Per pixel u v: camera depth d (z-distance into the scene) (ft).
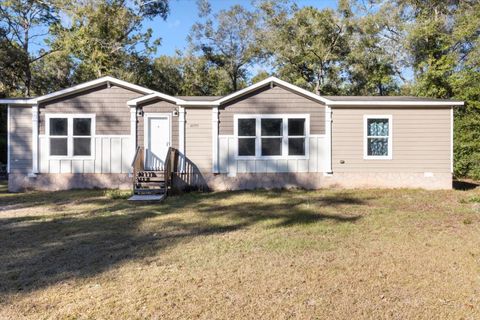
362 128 46.83
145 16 104.47
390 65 97.55
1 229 25.39
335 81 108.17
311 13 102.17
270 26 110.52
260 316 12.25
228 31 120.78
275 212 31.19
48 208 34.12
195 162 46.70
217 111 46.42
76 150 46.75
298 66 107.24
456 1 78.95
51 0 92.43
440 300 13.42
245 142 46.73
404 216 28.91
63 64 105.91
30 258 18.66
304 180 46.83
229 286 14.74
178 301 13.39
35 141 46.19
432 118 46.80
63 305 13.16
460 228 24.73
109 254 19.26
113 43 94.53
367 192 43.14
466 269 16.62
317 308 12.80
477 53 62.54
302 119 46.80
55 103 46.57
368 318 12.12
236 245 20.81
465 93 61.11
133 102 46.19
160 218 29.07
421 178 46.78
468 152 59.21
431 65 74.13
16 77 91.15
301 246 20.47
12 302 13.43
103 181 46.88
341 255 18.72
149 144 47.06
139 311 12.64
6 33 88.89
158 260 18.17
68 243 21.58
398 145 46.83
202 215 30.22
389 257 18.39
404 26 83.30
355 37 100.42
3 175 69.15
